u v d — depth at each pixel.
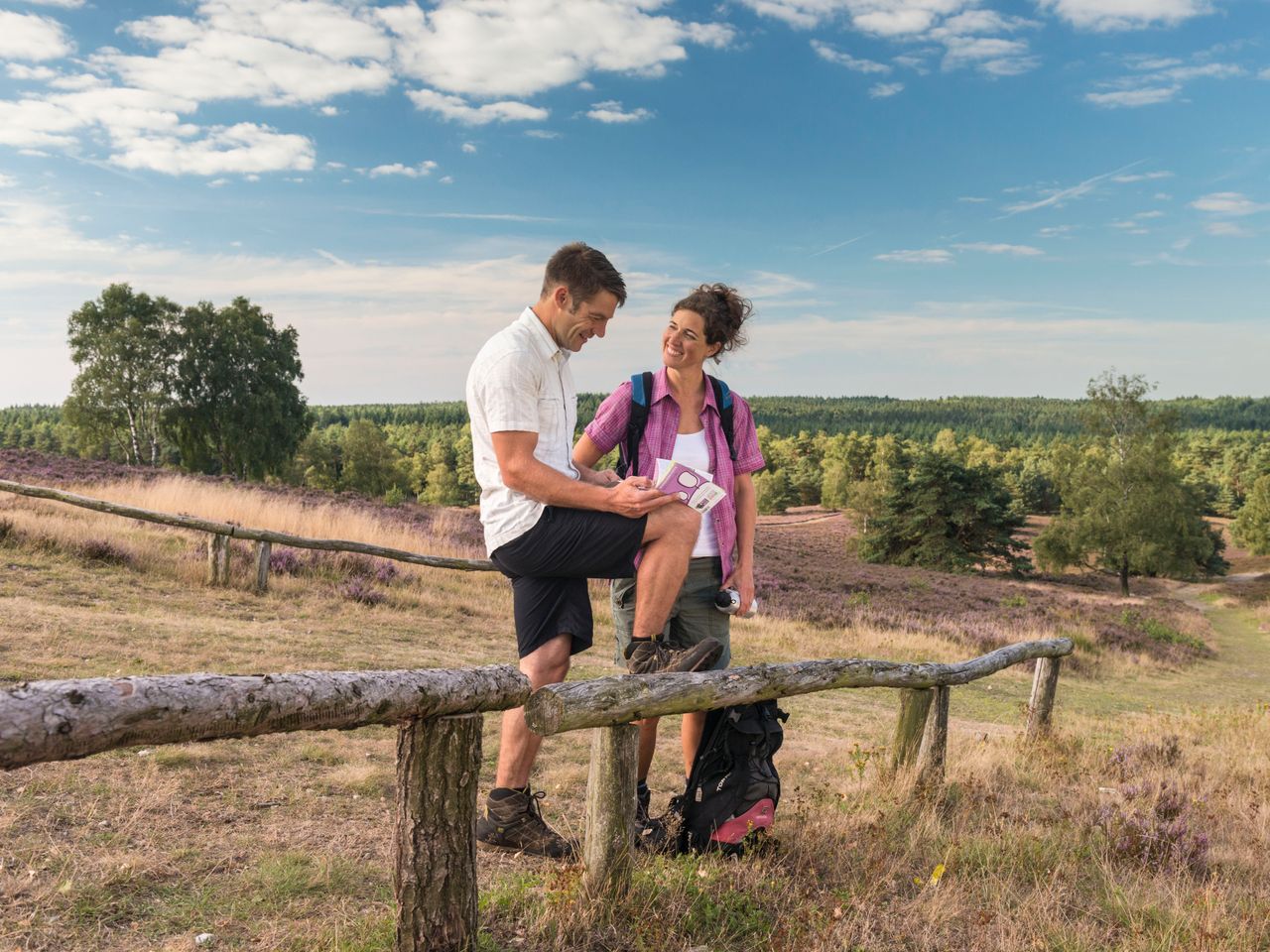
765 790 3.25
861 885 3.17
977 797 4.58
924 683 4.32
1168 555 48.78
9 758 1.37
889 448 123.56
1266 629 37.38
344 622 9.48
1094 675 16.36
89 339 53.72
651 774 5.00
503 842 3.11
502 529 2.84
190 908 2.55
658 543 2.91
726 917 2.76
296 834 3.22
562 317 2.75
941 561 53.44
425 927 2.20
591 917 2.58
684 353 3.38
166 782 3.54
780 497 110.25
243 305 57.59
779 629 16.12
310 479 85.75
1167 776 5.59
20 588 8.17
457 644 9.37
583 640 3.01
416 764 2.18
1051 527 52.88
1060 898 3.26
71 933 2.33
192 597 9.33
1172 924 3.03
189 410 55.72
